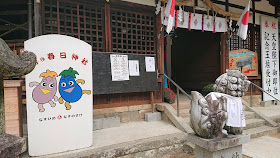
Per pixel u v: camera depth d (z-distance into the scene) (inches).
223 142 105.6
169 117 198.7
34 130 124.2
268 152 156.9
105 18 195.9
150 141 150.0
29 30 168.7
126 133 169.0
